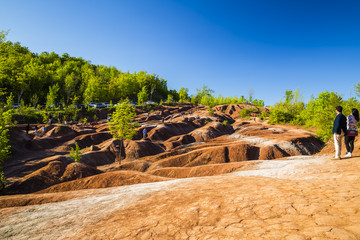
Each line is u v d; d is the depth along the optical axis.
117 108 26.81
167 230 3.53
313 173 6.37
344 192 3.70
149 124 45.56
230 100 115.75
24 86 64.06
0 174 16.69
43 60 114.75
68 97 72.94
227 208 3.91
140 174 15.17
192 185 7.03
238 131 44.12
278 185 5.09
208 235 2.97
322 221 2.64
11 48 43.62
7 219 6.93
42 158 25.23
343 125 7.21
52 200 9.30
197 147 31.08
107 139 34.94
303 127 43.12
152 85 127.62
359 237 2.08
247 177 7.05
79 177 19.22
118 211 5.55
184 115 66.19
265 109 86.00
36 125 37.75
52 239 4.47
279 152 25.14
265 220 3.06
